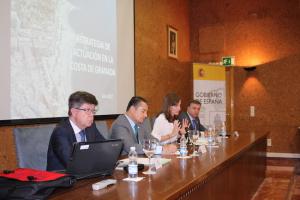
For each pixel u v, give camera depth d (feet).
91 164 5.49
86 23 12.14
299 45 20.39
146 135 9.86
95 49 12.60
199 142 10.37
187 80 22.16
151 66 17.08
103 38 13.10
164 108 11.43
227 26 22.15
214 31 22.39
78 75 11.63
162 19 18.43
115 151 5.83
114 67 13.76
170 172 6.00
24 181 4.42
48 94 10.28
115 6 13.91
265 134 14.44
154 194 4.56
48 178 4.56
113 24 13.75
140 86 15.93
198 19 22.88
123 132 8.39
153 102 17.26
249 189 11.69
